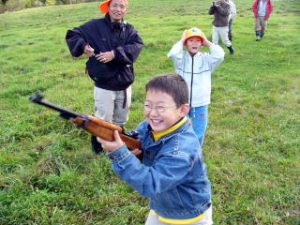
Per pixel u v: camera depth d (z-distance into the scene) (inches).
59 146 232.1
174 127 102.0
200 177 107.1
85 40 209.2
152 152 104.7
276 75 402.9
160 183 96.2
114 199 187.5
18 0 1311.5
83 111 303.3
